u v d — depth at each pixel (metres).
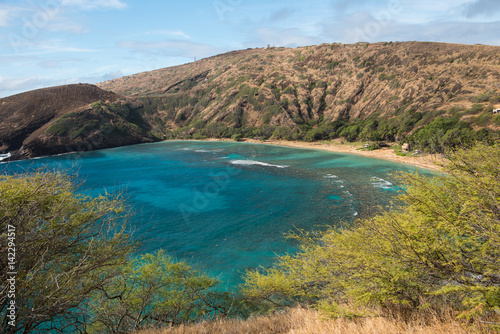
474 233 5.12
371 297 6.25
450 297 5.75
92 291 6.58
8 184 5.13
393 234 6.31
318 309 8.08
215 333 6.82
